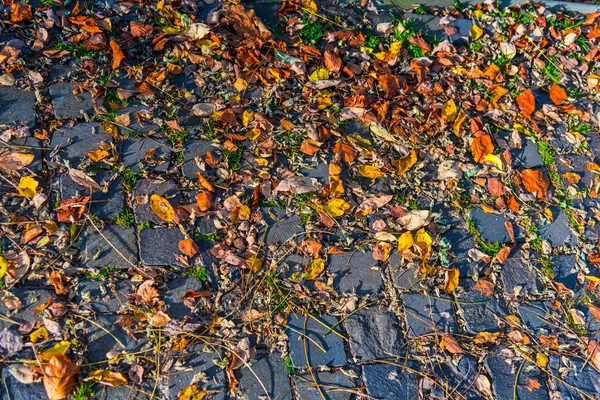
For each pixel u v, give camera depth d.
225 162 1.61
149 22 1.78
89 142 1.59
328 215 1.58
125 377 1.38
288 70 1.76
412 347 1.49
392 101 1.76
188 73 1.73
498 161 1.69
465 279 1.57
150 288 1.45
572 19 2.01
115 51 1.68
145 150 1.61
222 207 1.56
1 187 1.51
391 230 1.59
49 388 1.34
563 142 1.78
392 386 1.45
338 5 1.92
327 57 1.78
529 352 1.51
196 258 1.51
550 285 1.59
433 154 1.70
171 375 1.40
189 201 1.57
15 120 1.59
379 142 1.70
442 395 1.45
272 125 1.67
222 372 1.42
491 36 1.94
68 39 1.71
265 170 1.61
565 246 1.64
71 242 1.48
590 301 1.58
